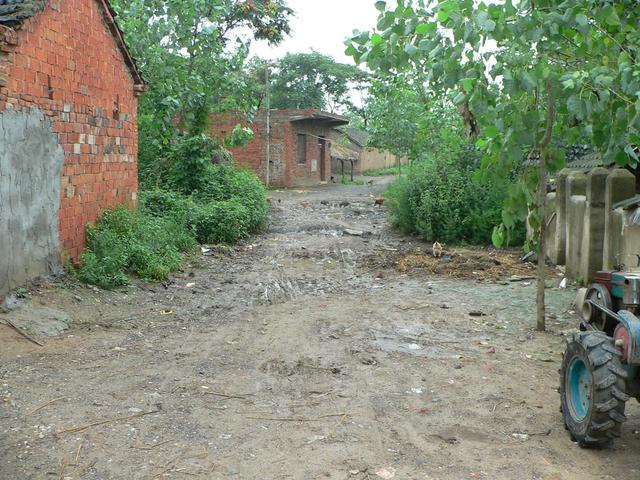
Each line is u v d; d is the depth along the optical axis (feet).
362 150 189.26
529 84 22.93
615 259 33.35
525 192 28.48
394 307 34.40
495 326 30.78
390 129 117.60
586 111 23.30
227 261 47.75
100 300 33.04
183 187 62.44
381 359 25.66
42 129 32.42
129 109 45.50
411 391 22.13
